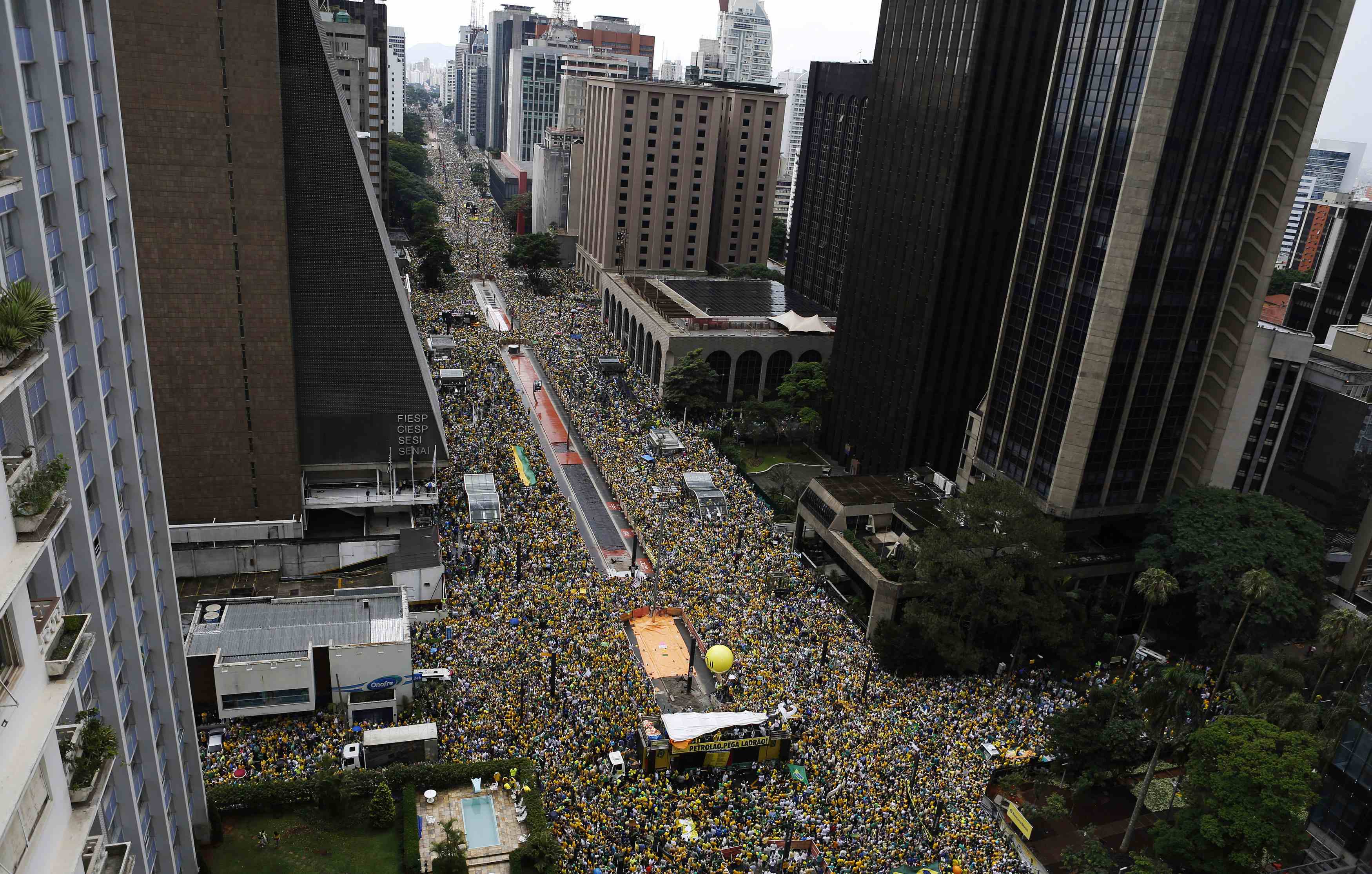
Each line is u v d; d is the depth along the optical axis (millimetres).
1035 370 118000
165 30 90812
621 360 196375
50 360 43656
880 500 123312
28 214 41875
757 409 161750
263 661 82875
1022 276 119562
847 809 78125
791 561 119875
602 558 121750
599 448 149875
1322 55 102438
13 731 28422
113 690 50281
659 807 76562
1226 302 113812
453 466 135000
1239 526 107062
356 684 85875
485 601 102875
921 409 141875
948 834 76562
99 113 50375
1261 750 71875
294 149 104750
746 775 84125
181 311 100938
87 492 48750
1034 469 119312
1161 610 118438
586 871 70562
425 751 80938
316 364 114000
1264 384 126688
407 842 71750
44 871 30734
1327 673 93812
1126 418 112250
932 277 136125
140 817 56031
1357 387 126312
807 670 96688
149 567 57000
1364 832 79938
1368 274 179875
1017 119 130875
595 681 91125
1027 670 103250
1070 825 82688
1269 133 104062
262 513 111188
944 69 132875
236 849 71125
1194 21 95625
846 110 199875
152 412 57594
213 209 97875
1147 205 101625
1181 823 75938
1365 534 118562
